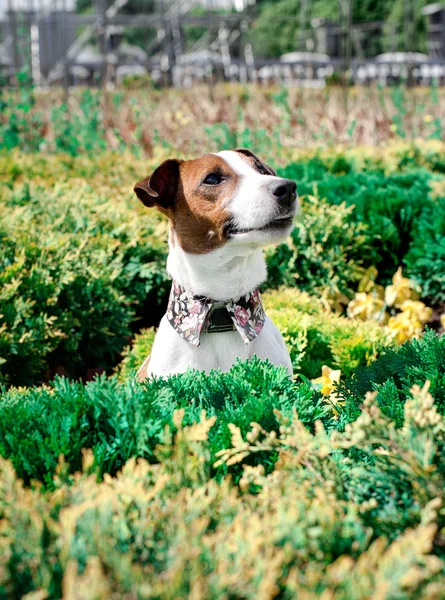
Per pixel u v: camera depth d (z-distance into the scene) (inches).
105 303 199.5
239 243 129.9
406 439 85.1
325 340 179.0
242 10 859.4
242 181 131.1
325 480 84.3
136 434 95.2
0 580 67.1
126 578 64.0
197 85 775.1
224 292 135.1
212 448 93.4
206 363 137.3
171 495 82.1
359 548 72.6
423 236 223.3
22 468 93.9
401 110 438.6
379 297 229.9
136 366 181.0
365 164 308.0
